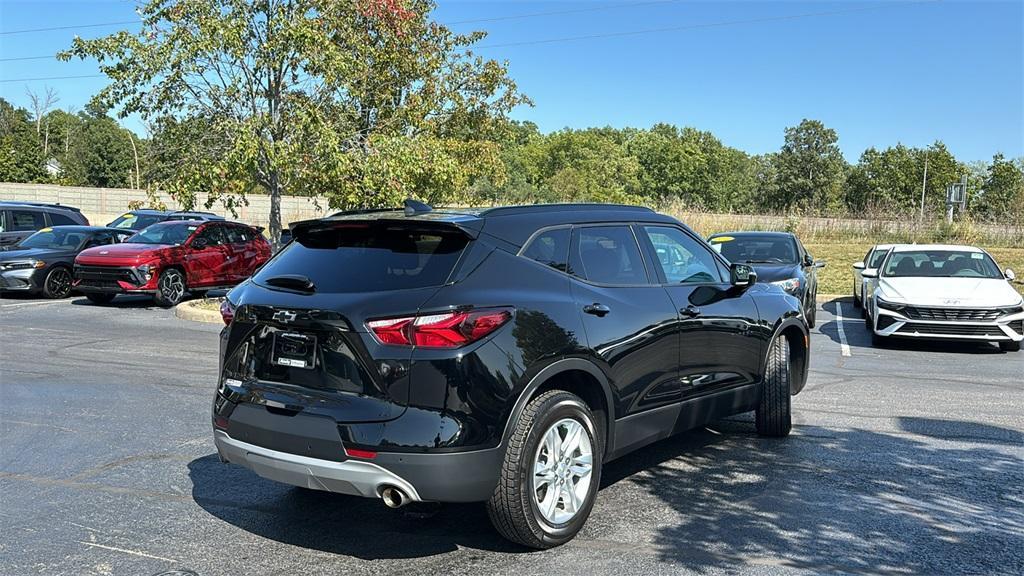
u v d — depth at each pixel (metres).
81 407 7.50
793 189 122.88
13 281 16.95
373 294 3.96
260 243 18.53
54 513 4.81
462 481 3.83
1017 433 6.69
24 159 71.00
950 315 11.14
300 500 5.06
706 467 5.70
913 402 7.94
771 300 6.31
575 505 4.36
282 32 13.39
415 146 15.27
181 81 13.80
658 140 123.00
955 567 4.01
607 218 5.05
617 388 4.63
